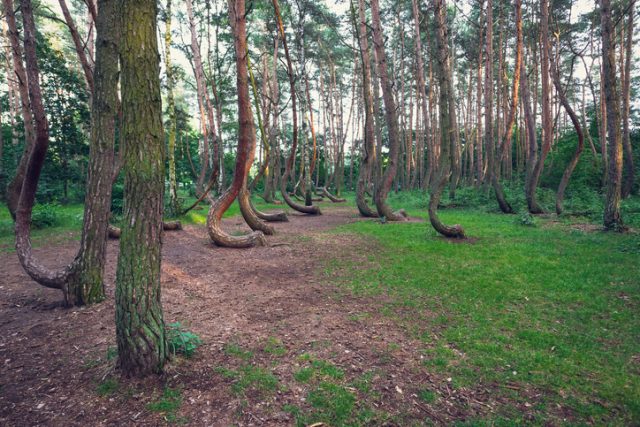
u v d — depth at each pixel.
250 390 2.86
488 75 16.06
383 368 3.18
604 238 8.82
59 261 7.18
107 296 4.90
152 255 2.99
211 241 9.67
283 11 21.36
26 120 7.93
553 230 10.48
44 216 11.55
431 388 2.90
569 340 3.66
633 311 4.32
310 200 18.39
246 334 3.88
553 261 6.67
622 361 3.25
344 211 18.86
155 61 2.90
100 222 4.64
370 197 25.52
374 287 5.47
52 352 3.49
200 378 3.01
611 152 9.77
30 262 4.74
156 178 2.97
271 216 14.28
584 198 18.03
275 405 2.69
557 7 19.66
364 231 10.99
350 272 6.36
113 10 4.29
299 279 6.03
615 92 9.62
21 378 3.05
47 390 2.88
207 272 6.52
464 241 8.94
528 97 15.23
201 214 15.37
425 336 3.80
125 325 2.94
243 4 8.23
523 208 16.14
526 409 2.63
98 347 3.57
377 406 2.67
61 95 18.81
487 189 20.75
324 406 2.67
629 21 17.61
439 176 9.38
